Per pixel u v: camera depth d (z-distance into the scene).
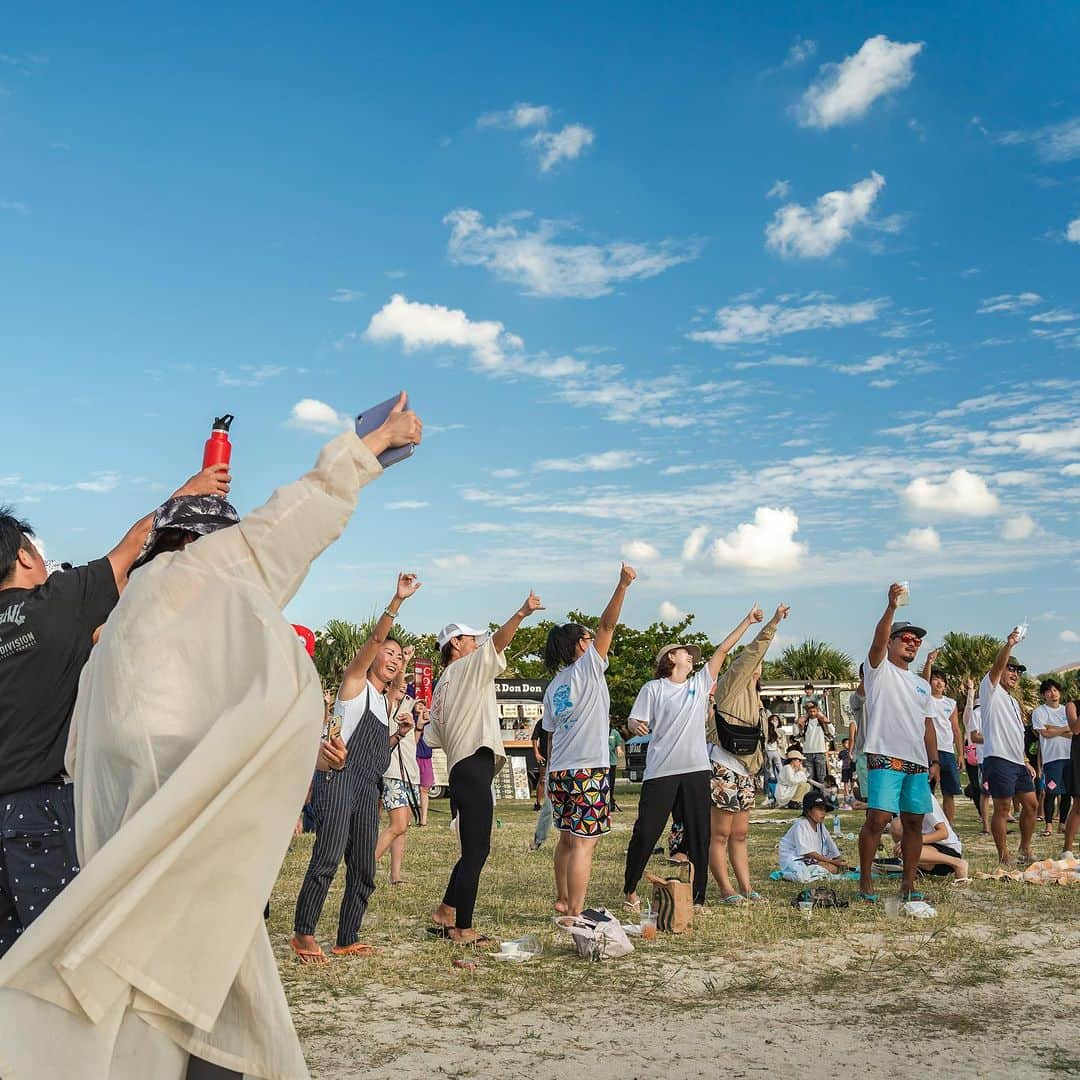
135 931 2.26
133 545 3.56
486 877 10.48
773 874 10.23
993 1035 4.97
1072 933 7.33
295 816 2.48
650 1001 5.68
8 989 2.24
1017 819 16.44
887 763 8.62
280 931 7.64
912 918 7.93
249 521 2.68
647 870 10.70
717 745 9.06
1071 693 25.59
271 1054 2.46
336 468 2.76
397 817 9.88
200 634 2.53
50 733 3.33
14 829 3.25
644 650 38.44
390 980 6.12
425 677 13.32
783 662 47.09
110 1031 2.25
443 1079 4.42
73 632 3.37
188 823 2.33
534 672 40.62
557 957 6.73
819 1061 4.62
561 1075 4.46
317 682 2.53
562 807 7.62
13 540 3.62
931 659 13.98
